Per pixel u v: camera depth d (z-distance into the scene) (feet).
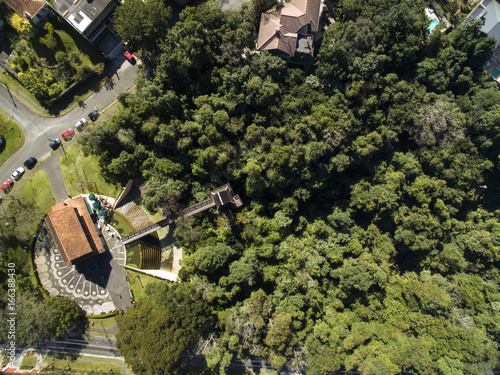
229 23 235.20
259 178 241.14
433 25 288.51
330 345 242.37
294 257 249.55
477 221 318.86
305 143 252.01
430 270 307.37
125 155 228.84
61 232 226.38
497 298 288.10
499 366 280.10
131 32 221.66
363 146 259.80
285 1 262.47
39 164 250.57
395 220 284.41
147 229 247.91
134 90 257.14
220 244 234.58
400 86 266.36
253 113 249.75
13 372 246.06
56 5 235.40
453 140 285.23
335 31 246.68
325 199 286.25
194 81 247.29
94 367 252.01
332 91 258.16
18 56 245.65
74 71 250.98
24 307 232.53
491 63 294.05
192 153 237.25
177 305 217.36
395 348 257.55
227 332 228.63
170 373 219.00
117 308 251.60
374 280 258.57
